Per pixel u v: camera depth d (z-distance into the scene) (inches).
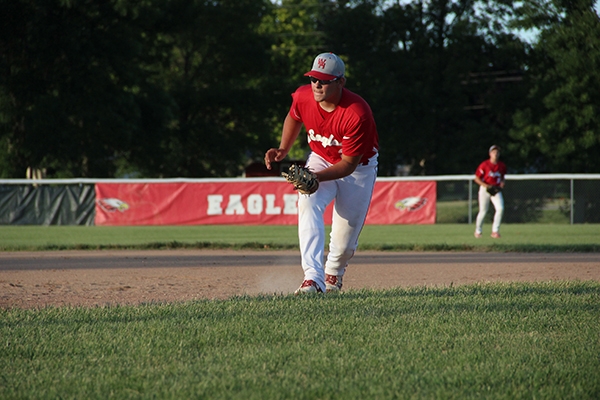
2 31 3870.6
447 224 2822.3
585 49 4308.6
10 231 2370.8
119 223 2733.8
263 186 2711.6
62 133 3922.2
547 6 4505.4
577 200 2883.9
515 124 4564.5
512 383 392.5
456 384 391.9
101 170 4466.0
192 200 2721.5
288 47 6978.4
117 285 914.1
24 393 377.4
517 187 2984.7
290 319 566.6
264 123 5629.9
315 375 409.4
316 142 724.0
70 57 3983.8
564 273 1058.1
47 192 2760.8
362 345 483.8
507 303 650.2
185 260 1306.6
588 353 456.4
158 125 4623.5
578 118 4247.0
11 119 3981.3
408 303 646.5
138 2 4256.9
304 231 737.6
